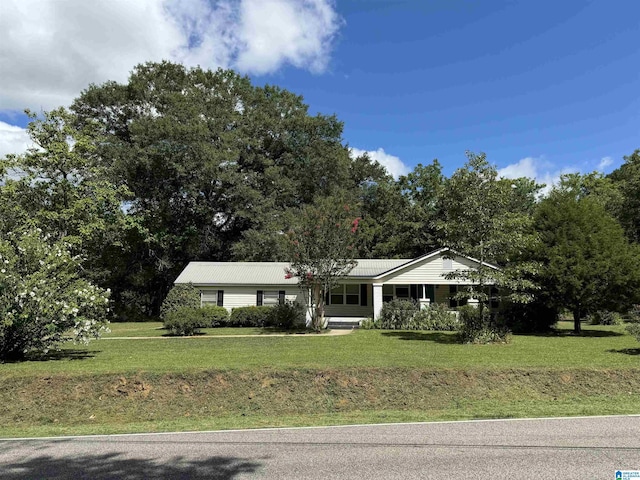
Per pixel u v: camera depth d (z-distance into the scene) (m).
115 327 27.09
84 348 15.96
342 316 30.48
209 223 38.53
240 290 28.36
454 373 10.52
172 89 39.09
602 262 19.86
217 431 7.18
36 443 6.54
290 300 27.72
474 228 16.66
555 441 6.12
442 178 39.72
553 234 21.25
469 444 6.05
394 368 10.72
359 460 5.42
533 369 10.62
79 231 27.70
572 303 20.81
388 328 23.97
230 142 35.66
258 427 7.48
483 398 9.84
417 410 9.16
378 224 42.53
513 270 16.80
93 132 30.08
